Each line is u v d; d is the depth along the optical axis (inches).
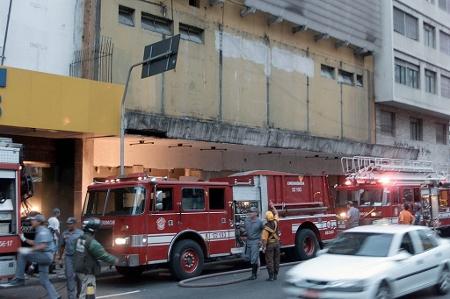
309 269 345.4
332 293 321.7
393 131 1347.2
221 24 912.9
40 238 372.5
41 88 605.6
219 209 566.3
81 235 355.6
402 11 1341.0
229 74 917.8
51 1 711.1
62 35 720.3
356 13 1190.3
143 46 788.6
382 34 1278.3
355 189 842.2
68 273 382.0
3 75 578.9
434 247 410.9
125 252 486.6
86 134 671.1
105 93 663.1
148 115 711.7
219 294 437.7
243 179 622.5
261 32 987.3
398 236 378.6
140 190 498.9
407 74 1341.0
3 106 576.1
